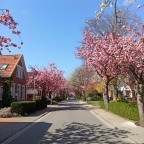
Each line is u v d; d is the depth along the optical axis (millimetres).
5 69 40531
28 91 61750
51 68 52062
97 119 25484
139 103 19125
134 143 13422
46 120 25156
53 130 18328
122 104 26688
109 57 20109
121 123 21188
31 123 22734
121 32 21391
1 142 14281
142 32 18750
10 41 15461
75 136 15703
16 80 42938
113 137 15211
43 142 13938
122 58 18625
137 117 21312
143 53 18484
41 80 48969
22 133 17328
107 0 12906
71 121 23859
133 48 18578
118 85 43531
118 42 19234
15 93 42375
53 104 62156
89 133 16781
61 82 59594
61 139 14750
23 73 47406
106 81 34312
